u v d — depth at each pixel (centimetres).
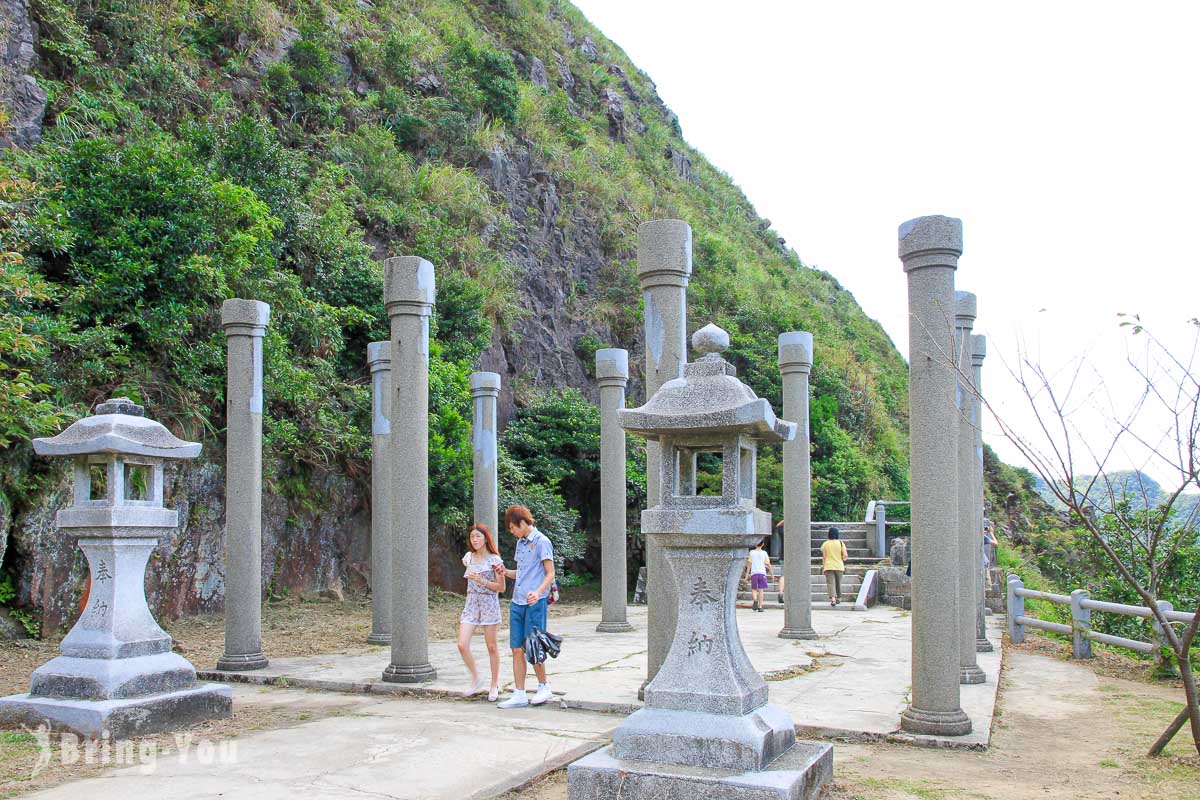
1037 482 3894
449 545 1795
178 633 1187
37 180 1155
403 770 545
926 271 649
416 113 2405
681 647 483
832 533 1739
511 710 726
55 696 647
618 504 1305
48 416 947
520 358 2300
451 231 2117
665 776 437
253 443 957
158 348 1227
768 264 4428
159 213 1211
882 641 1170
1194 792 501
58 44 1498
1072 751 615
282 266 1606
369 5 2575
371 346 1190
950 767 561
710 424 471
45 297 977
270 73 1981
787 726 494
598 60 4319
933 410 641
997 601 1612
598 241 2877
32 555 1040
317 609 1452
